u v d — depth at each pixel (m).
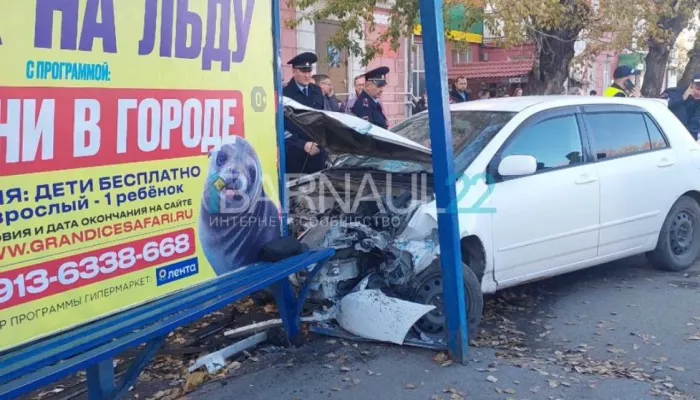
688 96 9.98
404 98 14.48
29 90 2.57
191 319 3.08
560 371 4.14
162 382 4.02
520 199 5.02
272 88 3.96
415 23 8.89
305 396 3.81
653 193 6.04
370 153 5.07
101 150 2.87
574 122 5.64
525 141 5.26
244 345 4.38
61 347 2.56
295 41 11.58
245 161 3.77
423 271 4.58
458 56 17.69
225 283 3.49
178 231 3.31
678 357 4.39
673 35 10.20
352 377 4.04
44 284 2.66
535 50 9.58
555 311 5.34
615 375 4.07
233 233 3.71
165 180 3.22
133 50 3.00
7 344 2.54
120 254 2.99
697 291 5.81
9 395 2.31
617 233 5.79
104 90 2.87
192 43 3.33
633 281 6.16
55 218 2.69
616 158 5.82
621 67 9.33
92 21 2.80
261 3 3.81
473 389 3.88
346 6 9.10
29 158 2.58
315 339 4.62
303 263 3.87
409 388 3.90
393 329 4.39
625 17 8.88
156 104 3.14
